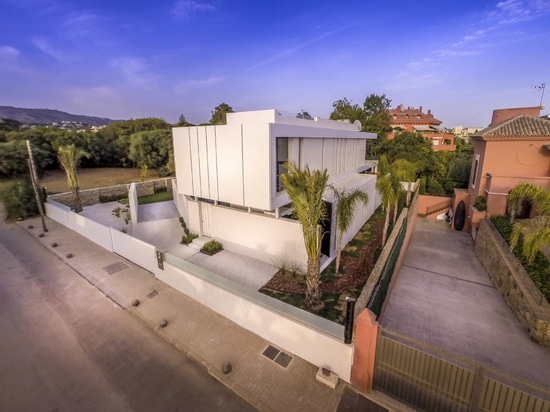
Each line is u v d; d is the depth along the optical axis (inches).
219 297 339.9
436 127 2384.4
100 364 276.7
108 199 926.4
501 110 932.6
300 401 232.4
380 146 1440.7
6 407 232.5
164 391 246.4
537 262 406.0
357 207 577.3
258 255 475.2
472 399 193.8
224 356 281.0
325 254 467.2
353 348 239.3
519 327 355.9
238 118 490.6
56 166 1370.6
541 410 171.8
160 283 422.3
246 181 413.7
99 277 443.5
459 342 329.1
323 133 518.9
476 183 740.7
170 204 881.5
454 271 522.6
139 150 1441.9
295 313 273.0
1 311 362.3
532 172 650.8
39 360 282.4
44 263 496.4
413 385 217.0
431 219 897.5
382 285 334.3
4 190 759.7
